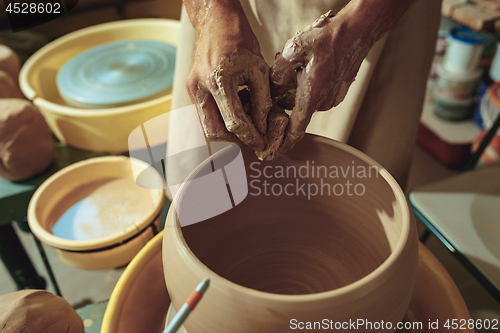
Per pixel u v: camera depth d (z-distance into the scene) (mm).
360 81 801
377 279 420
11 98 1110
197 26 588
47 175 1107
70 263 879
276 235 709
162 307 687
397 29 777
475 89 1698
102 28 1521
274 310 400
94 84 1246
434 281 676
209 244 646
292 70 535
